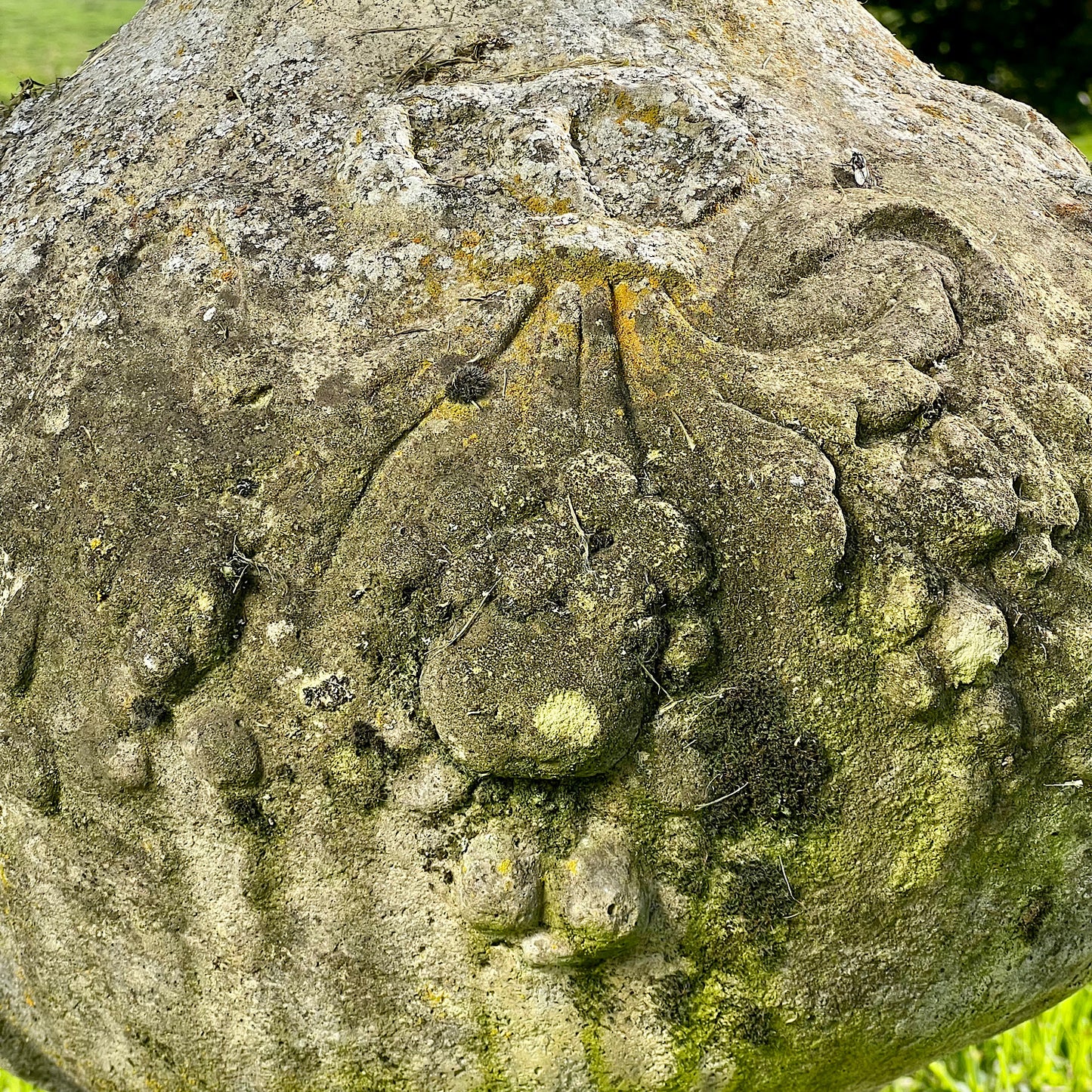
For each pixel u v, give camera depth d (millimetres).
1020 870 833
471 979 803
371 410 797
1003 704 797
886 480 795
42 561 818
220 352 813
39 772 822
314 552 791
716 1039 814
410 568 782
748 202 843
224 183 849
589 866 780
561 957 786
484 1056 816
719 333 817
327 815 795
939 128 915
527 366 801
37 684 820
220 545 794
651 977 803
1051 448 822
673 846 790
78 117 908
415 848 793
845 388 803
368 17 891
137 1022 846
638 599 773
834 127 890
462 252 819
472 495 787
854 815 794
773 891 795
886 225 845
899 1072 888
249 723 795
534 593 774
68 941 846
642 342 808
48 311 852
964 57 3564
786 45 920
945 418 807
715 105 859
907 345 811
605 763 776
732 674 784
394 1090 828
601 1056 813
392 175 828
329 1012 815
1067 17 3531
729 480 791
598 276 814
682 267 820
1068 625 811
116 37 965
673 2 909
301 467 796
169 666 792
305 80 876
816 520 785
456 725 771
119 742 805
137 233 846
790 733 784
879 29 985
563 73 858
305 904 805
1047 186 910
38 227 870
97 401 821
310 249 826
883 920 812
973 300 835
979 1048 1145
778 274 828
